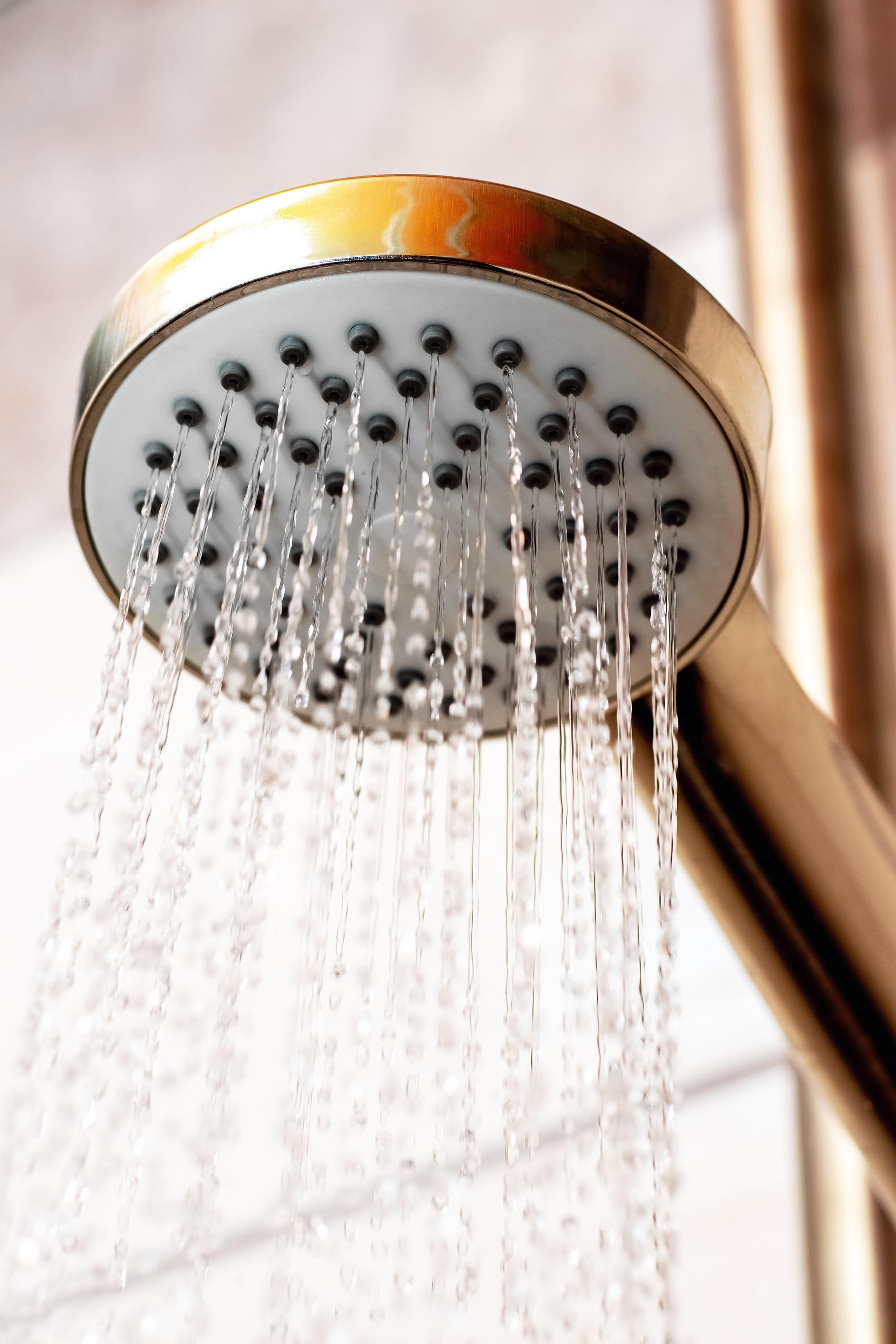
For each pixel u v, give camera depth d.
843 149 1.00
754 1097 0.85
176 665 0.62
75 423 0.62
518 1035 0.60
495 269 0.59
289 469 0.61
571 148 1.14
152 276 0.61
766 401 0.62
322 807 0.65
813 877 0.65
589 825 0.61
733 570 0.62
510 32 1.19
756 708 0.65
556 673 0.64
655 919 0.90
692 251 1.06
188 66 1.31
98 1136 0.62
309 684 0.65
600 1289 0.60
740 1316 0.80
